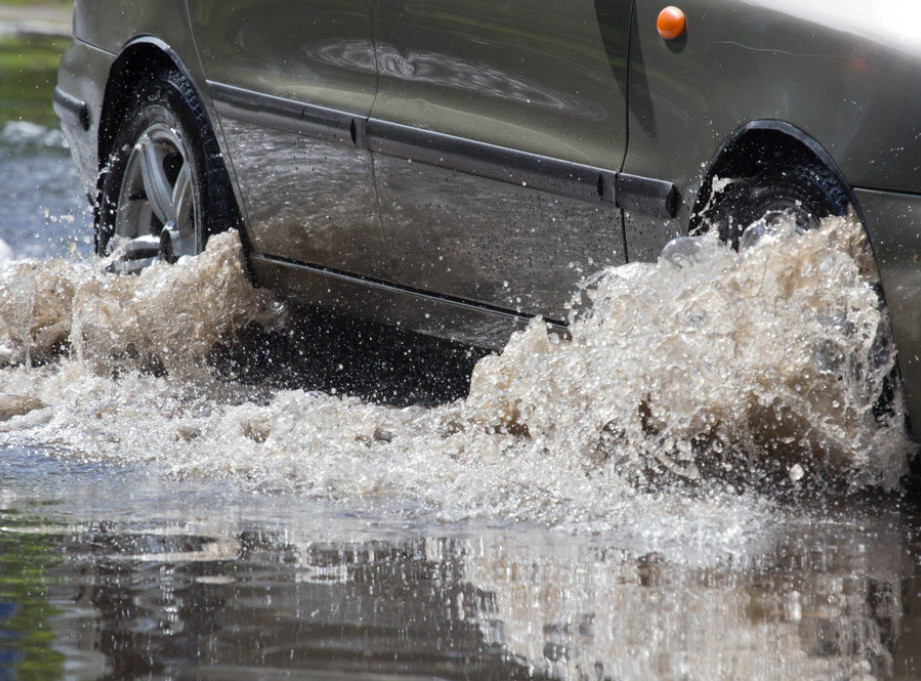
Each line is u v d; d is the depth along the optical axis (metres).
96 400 16.44
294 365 18.06
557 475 12.39
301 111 16.92
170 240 19.50
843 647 7.74
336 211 16.77
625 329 12.56
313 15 16.69
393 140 15.55
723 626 8.16
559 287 14.14
